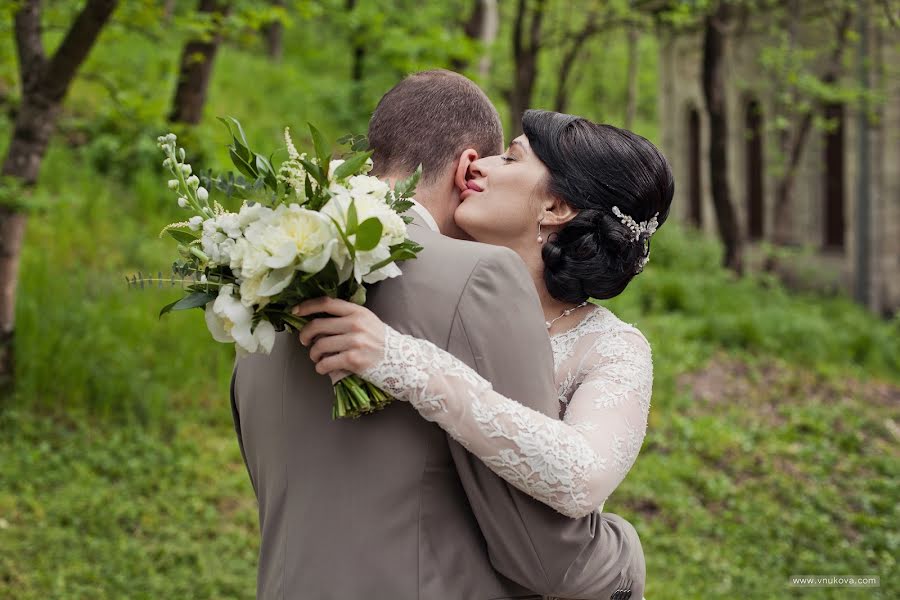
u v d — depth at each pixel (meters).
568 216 1.94
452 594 1.60
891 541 5.97
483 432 1.53
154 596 4.37
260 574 1.76
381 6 10.48
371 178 1.60
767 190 14.18
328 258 1.47
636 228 1.94
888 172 12.34
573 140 1.94
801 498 6.56
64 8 6.87
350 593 1.58
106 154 9.36
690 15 10.78
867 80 12.20
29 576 4.37
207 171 1.61
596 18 13.23
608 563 1.72
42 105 5.65
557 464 1.56
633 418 1.78
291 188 1.54
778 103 13.28
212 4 8.31
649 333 9.47
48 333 6.36
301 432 1.69
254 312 1.55
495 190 1.92
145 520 5.11
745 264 14.30
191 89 9.30
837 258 13.24
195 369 6.82
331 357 1.53
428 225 1.76
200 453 6.04
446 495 1.63
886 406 8.70
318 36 20.83
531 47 11.97
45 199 5.75
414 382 1.51
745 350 9.63
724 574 5.33
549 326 2.01
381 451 1.61
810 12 12.59
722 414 8.00
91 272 7.55
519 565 1.62
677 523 6.01
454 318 1.59
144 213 8.88
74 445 5.81
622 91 22.67
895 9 7.26
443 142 1.86
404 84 1.90
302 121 13.27
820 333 10.03
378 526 1.59
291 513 1.68
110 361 6.46
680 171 16.66
